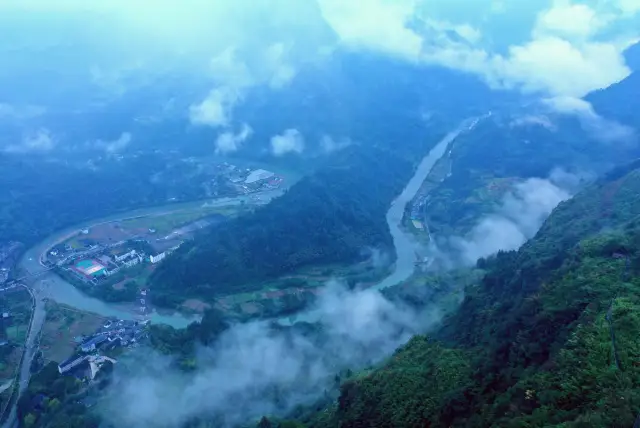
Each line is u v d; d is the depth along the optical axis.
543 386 60.19
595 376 56.00
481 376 79.25
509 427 56.34
